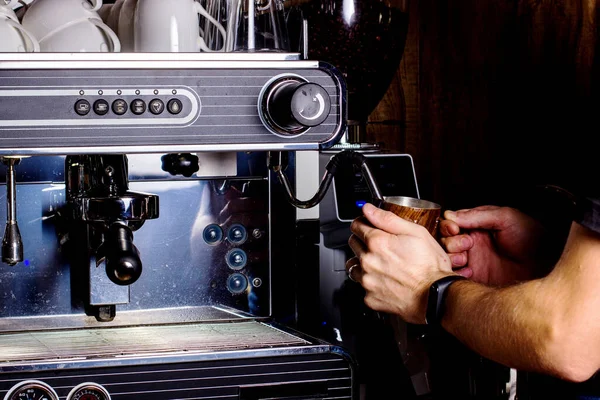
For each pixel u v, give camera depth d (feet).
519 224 4.09
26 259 3.97
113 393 3.26
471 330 3.10
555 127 5.45
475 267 4.20
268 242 4.24
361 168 3.58
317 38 4.33
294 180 4.25
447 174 6.15
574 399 3.47
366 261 3.50
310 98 3.03
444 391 4.41
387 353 4.45
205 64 3.08
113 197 3.37
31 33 3.43
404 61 6.05
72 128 3.01
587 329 2.74
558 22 5.48
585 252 2.75
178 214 4.15
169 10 3.45
